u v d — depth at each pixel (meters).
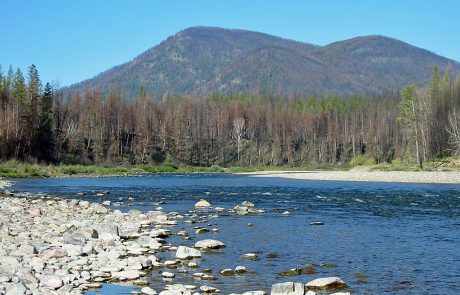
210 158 140.62
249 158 145.88
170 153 128.25
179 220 28.20
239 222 27.56
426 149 97.50
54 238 20.30
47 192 47.25
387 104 188.50
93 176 82.94
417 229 25.09
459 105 105.81
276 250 19.75
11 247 17.80
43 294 12.52
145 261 16.66
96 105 131.25
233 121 157.25
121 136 130.25
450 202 38.16
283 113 165.00
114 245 19.53
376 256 18.70
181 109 149.25
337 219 28.84
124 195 45.00
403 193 46.88
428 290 14.29
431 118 102.56
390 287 14.58
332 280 14.62
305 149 156.88
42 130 97.50
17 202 33.81
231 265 17.09
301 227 25.73
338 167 130.50
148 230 24.19
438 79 114.62
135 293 13.39
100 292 13.47
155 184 62.44
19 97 94.25
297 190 51.78
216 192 49.16
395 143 138.38
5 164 78.12
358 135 157.38
